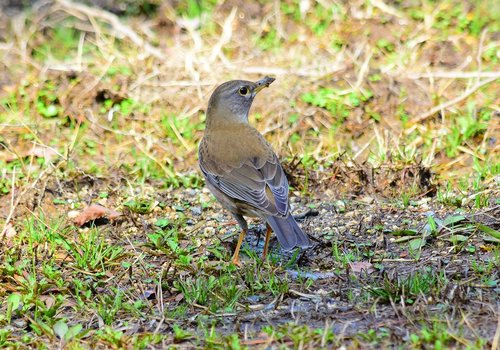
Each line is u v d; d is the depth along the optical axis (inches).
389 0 767.7
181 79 674.2
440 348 317.4
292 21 749.9
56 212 515.2
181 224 489.4
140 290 409.7
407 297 369.4
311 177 530.6
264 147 447.8
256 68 676.1
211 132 462.3
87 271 430.3
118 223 496.4
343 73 663.1
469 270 399.2
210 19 761.0
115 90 657.0
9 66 695.7
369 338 333.4
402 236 448.8
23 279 422.0
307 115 616.4
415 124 599.2
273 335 341.7
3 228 486.6
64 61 703.7
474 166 538.3
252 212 433.1
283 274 415.5
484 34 676.7
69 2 783.1
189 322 371.9
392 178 519.8
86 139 611.2
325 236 459.5
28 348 358.3
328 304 375.6
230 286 393.1
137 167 569.6
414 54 681.6
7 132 610.9
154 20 775.1
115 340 350.6
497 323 341.7
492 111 609.0
